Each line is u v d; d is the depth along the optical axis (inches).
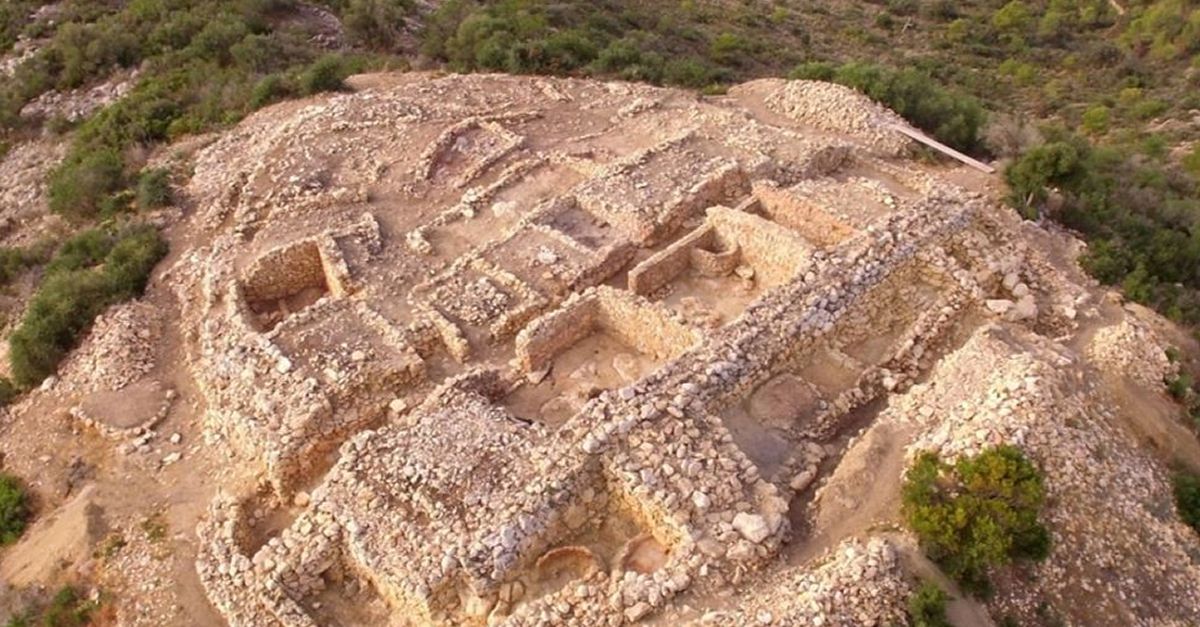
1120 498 608.4
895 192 943.0
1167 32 2313.0
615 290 796.6
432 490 614.9
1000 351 674.2
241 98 1342.3
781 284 767.7
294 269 917.2
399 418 721.0
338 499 624.4
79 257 1015.0
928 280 811.4
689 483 595.2
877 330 791.1
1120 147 1459.2
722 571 555.2
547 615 542.0
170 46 1556.3
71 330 893.8
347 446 652.1
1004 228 891.4
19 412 833.5
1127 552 585.3
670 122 1136.8
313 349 761.6
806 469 650.2
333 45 1640.0
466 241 941.2
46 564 669.9
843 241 816.9
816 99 1189.7
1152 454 669.3
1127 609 557.9
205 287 903.1
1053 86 2064.5
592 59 1449.3
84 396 818.2
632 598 542.0
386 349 764.6
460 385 719.1
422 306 819.4
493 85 1304.1
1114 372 721.0
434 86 1289.4
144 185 1094.4
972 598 531.8
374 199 1026.1
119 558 663.8
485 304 821.2
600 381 769.6
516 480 611.8
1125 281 886.4
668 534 587.5
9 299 1021.8
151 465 745.6
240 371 747.4
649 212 911.0
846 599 507.8
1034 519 534.9
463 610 577.0
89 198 1136.2
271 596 599.2
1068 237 949.8
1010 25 2449.6
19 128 1465.3
